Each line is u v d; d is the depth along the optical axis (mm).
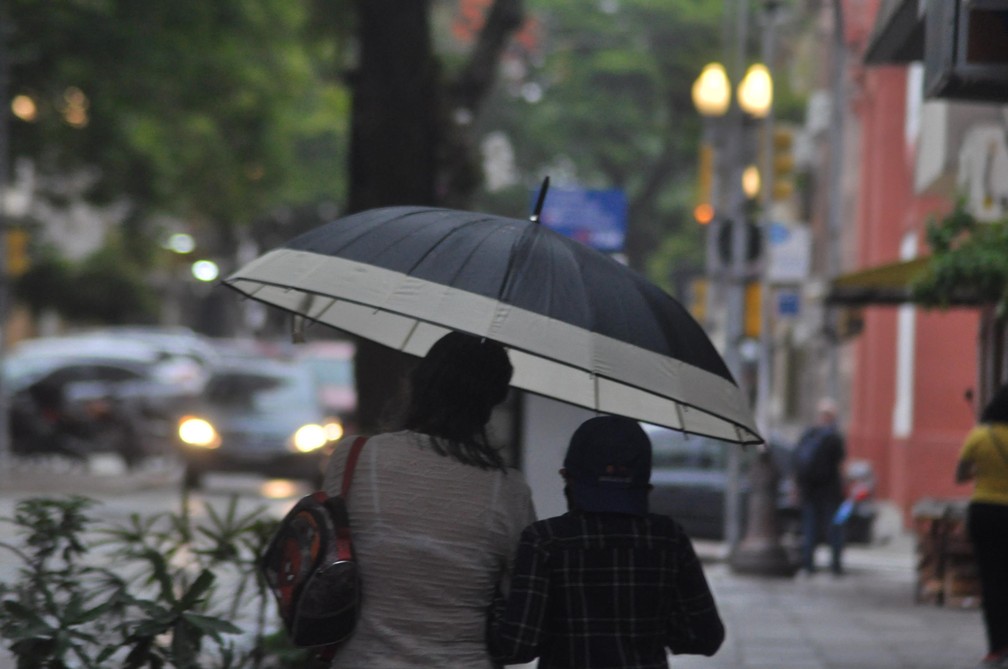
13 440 84688
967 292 37938
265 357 106188
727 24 101688
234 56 86500
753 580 49656
